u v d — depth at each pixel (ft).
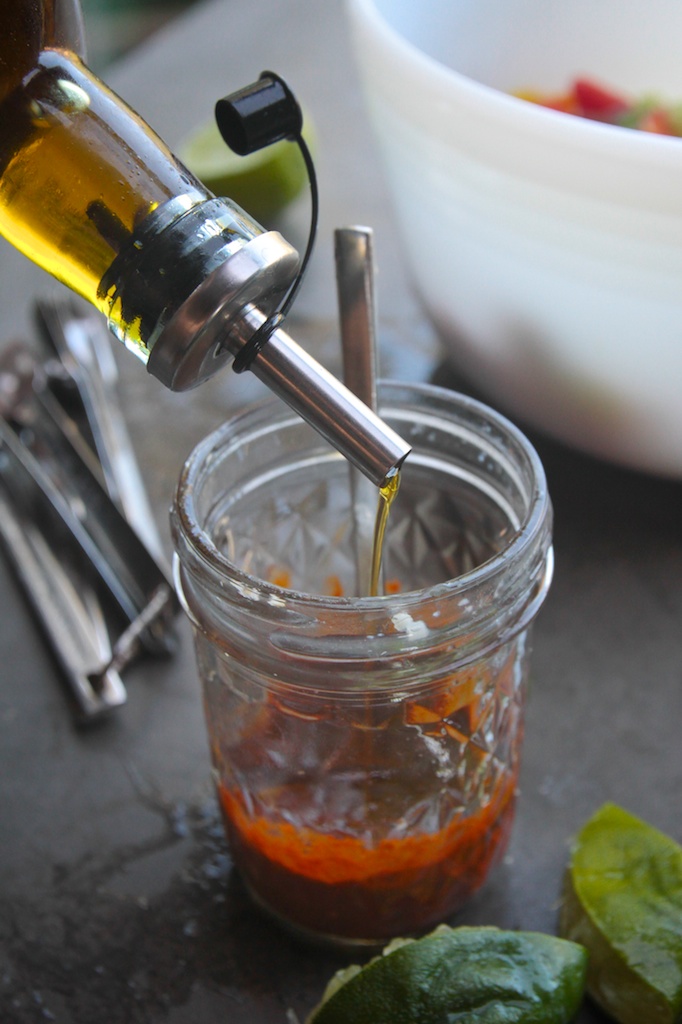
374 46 1.29
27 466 1.46
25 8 0.96
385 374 1.65
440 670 1.00
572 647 1.34
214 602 1.01
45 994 1.11
